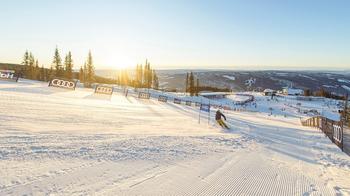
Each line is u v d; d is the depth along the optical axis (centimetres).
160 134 1593
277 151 1462
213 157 1116
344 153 1545
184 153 1126
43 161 796
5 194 564
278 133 2372
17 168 713
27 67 9588
